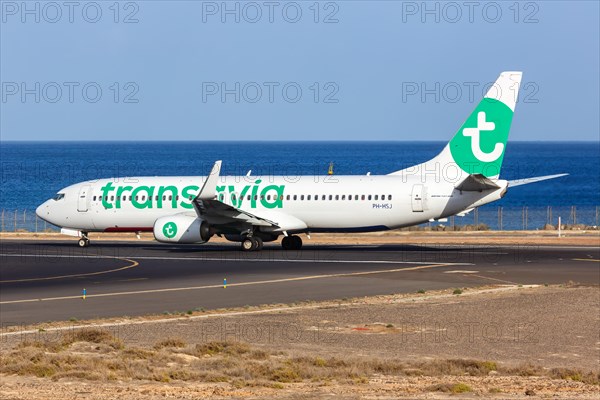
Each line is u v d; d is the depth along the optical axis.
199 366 62.91
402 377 60.62
